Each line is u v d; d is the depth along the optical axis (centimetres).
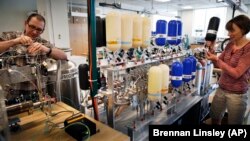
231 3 335
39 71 110
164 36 168
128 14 139
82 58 283
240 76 164
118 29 131
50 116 125
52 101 128
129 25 138
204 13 1004
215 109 199
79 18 738
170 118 174
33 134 106
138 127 142
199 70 240
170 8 998
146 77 160
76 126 107
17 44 107
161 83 154
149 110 168
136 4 858
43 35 523
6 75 96
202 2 777
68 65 151
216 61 174
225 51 182
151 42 172
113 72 131
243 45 161
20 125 114
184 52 226
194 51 255
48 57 128
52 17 514
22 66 102
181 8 994
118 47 135
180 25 190
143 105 161
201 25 1025
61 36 544
